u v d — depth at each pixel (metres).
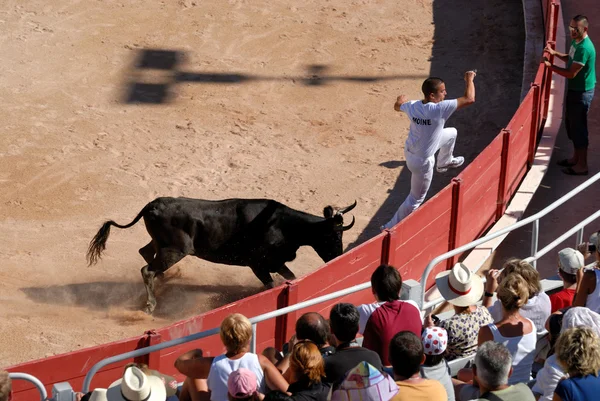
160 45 49.25
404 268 24.59
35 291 27.27
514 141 30.31
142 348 16.81
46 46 48.78
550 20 40.69
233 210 26.36
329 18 53.22
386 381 13.16
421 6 54.78
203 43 49.72
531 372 17.98
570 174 32.72
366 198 34.56
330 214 26.44
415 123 27.95
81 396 15.21
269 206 26.53
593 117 37.50
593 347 13.68
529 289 17.50
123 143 38.84
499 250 27.95
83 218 32.47
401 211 29.38
